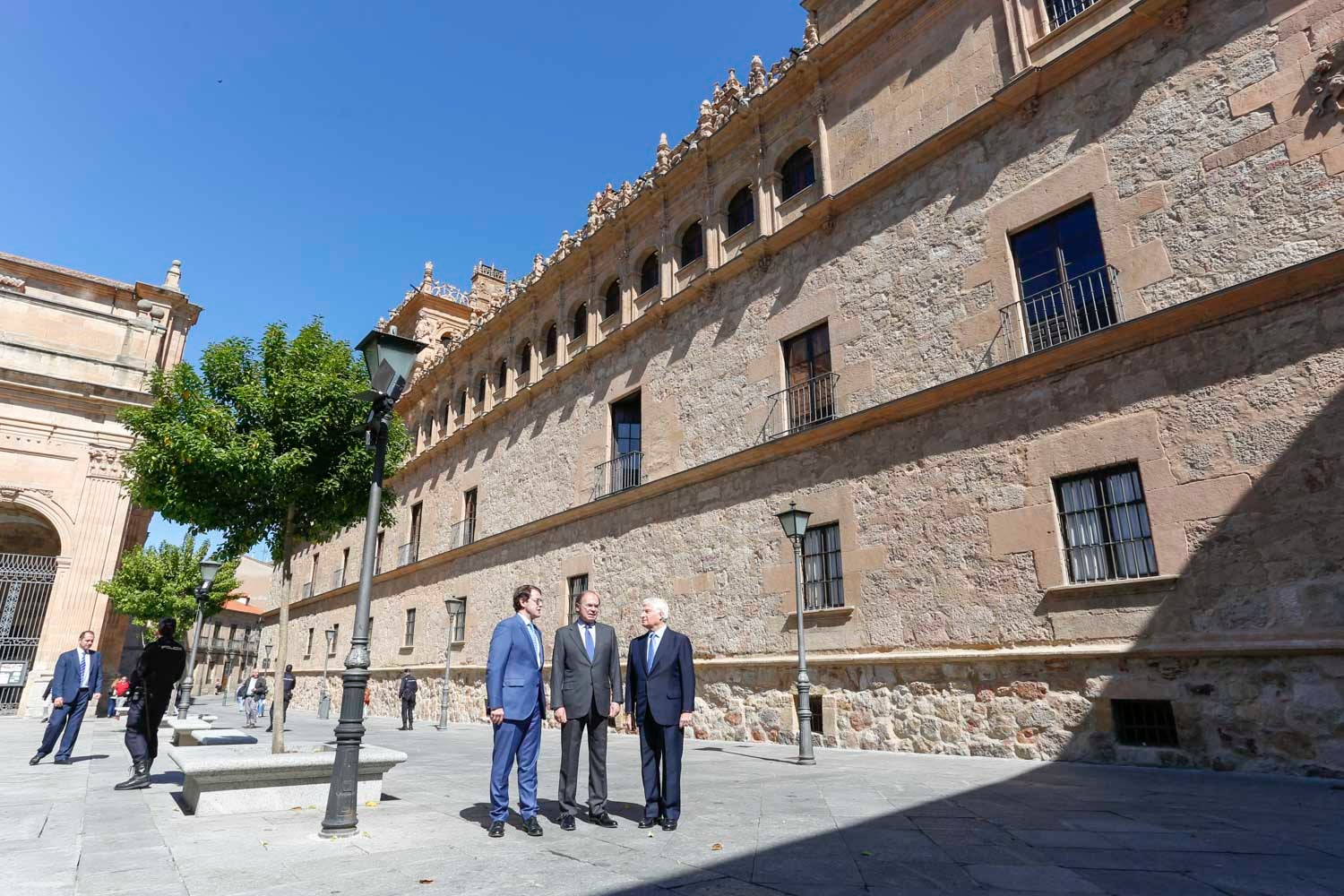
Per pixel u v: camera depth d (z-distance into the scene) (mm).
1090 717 9016
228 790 6195
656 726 5445
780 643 13234
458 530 25906
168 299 29406
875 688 11516
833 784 7391
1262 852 4273
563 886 3748
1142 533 9117
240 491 9336
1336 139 8320
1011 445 10547
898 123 13594
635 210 19672
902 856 4281
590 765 5562
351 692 5438
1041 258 11031
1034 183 11172
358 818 5781
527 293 23891
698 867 4086
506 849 4660
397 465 10711
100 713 25844
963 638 10539
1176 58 9883
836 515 12805
